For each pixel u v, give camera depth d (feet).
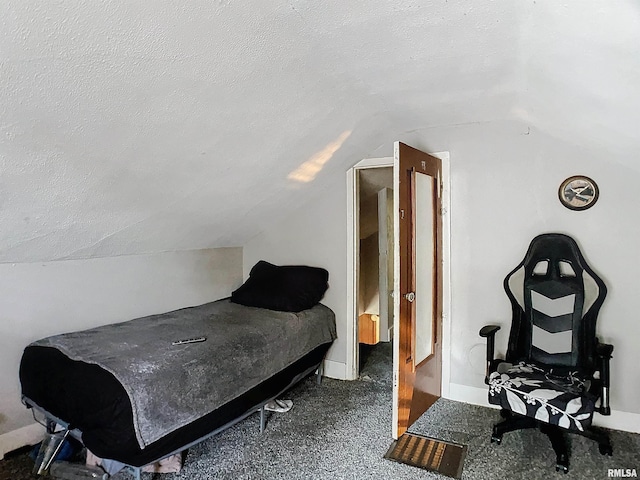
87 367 6.39
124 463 5.98
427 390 9.56
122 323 9.02
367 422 9.00
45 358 6.98
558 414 7.01
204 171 7.54
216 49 4.85
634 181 8.23
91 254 8.51
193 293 11.28
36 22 3.61
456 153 9.93
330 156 9.84
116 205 7.16
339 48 5.59
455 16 4.50
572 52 4.49
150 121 5.58
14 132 4.67
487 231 9.68
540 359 8.68
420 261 9.32
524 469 7.25
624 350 8.48
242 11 4.41
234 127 6.67
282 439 8.26
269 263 12.35
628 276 8.38
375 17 4.69
